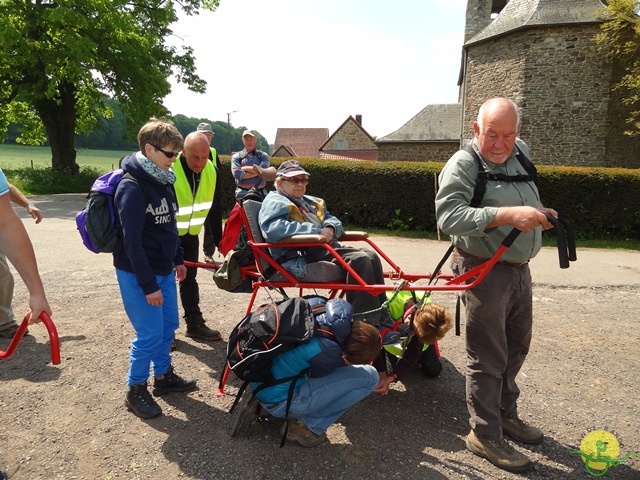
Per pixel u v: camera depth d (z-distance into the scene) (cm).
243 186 802
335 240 367
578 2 1930
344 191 1138
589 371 397
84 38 1792
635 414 335
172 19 2342
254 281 357
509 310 278
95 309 491
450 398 346
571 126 1931
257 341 254
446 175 262
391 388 357
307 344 254
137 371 300
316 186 1152
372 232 1093
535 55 1939
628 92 1867
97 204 279
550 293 628
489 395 274
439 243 984
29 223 1030
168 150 282
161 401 325
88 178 2139
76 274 620
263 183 431
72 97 2184
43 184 1964
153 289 277
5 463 256
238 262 339
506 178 260
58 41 1850
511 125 247
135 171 281
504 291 266
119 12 1956
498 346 271
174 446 276
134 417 303
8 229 183
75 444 274
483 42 2161
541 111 1959
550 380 379
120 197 275
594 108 1894
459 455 280
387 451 280
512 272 268
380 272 334
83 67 1867
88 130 2677
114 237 285
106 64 2006
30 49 1759
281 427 291
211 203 419
